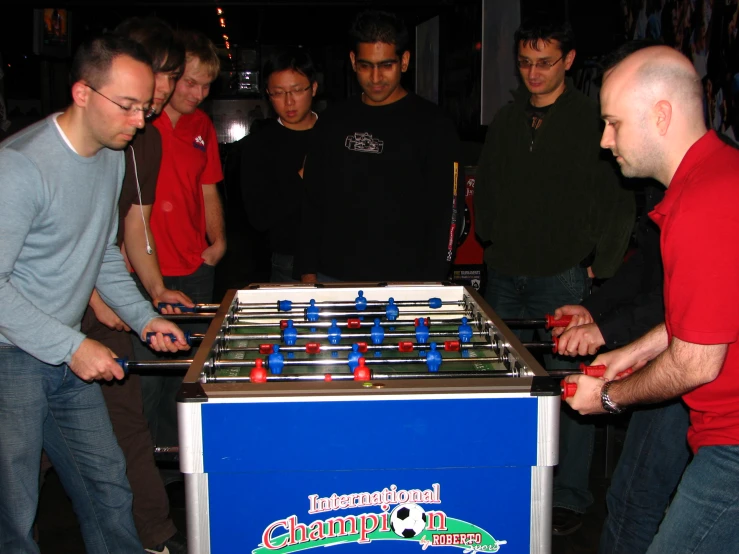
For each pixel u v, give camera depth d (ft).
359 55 9.08
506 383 5.31
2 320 5.99
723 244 4.62
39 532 9.29
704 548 5.15
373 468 5.27
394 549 5.42
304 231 10.00
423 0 15.75
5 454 6.44
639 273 7.70
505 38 12.66
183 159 9.75
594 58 11.87
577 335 7.10
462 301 8.17
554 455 5.29
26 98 25.21
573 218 9.10
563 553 8.91
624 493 7.06
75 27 18.26
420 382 5.33
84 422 6.97
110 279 7.49
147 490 8.43
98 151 6.56
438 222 9.43
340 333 6.92
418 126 9.40
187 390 5.19
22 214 5.94
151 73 6.19
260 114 37.29
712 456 5.19
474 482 5.33
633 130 5.16
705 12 10.12
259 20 24.94
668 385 5.03
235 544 5.36
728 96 9.62
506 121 9.62
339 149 9.59
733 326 4.67
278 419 5.16
